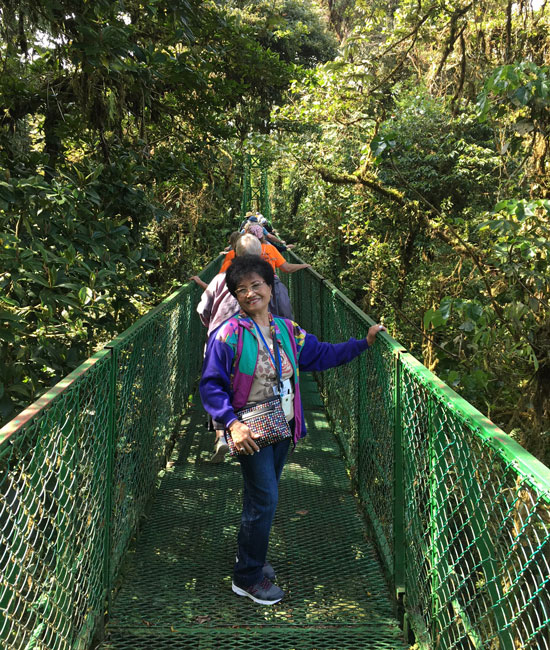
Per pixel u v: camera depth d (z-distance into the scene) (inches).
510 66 167.6
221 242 670.5
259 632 112.1
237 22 332.8
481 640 76.6
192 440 205.5
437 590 94.5
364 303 484.7
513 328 186.9
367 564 135.1
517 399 205.2
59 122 266.4
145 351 149.9
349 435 184.9
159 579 127.1
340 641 110.8
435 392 91.5
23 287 165.2
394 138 233.5
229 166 493.4
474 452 78.4
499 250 174.9
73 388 88.7
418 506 106.7
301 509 161.2
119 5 217.8
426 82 464.4
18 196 171.3
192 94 309.3
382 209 483.5
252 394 114.0
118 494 124.1
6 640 68.9
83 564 99.0
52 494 82.9
